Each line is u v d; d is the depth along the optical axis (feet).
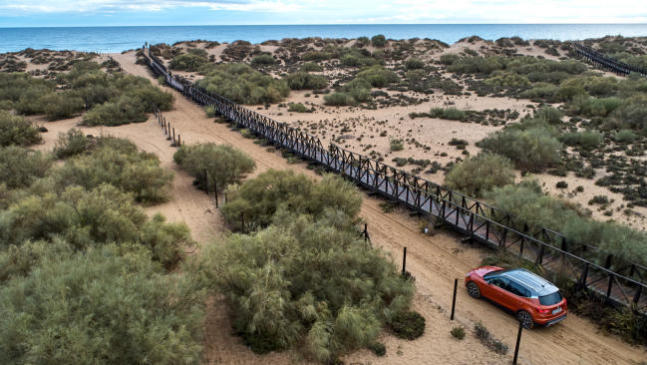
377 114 148.77
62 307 24.44
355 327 31.60
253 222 55.42
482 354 32.17
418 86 203.10
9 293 25.71
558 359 31.89
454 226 55.83
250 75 219.41
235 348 31.96
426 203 64.59
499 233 52.65
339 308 34.35
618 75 226.38
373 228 59.00
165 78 229.86
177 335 26.16
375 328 32.68
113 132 124.67
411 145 105.70
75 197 49.90
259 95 173.58
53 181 60.85
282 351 31.68
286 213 51.01
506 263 46.14
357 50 319.47
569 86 161.38
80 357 22.52
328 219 48.91
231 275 33.78
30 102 151.64
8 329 22.66
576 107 139.54
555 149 86.99
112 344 24.23
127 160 77.92
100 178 67.21
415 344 33.24
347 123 134.72
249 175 84.02
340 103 168.66
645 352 32.78
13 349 22.89
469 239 53.11
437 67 271.69
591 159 88.48
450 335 34.55
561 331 35.53
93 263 30.48
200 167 74.74
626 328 34.86
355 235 46.52
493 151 91.30
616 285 40.65
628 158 89.10
